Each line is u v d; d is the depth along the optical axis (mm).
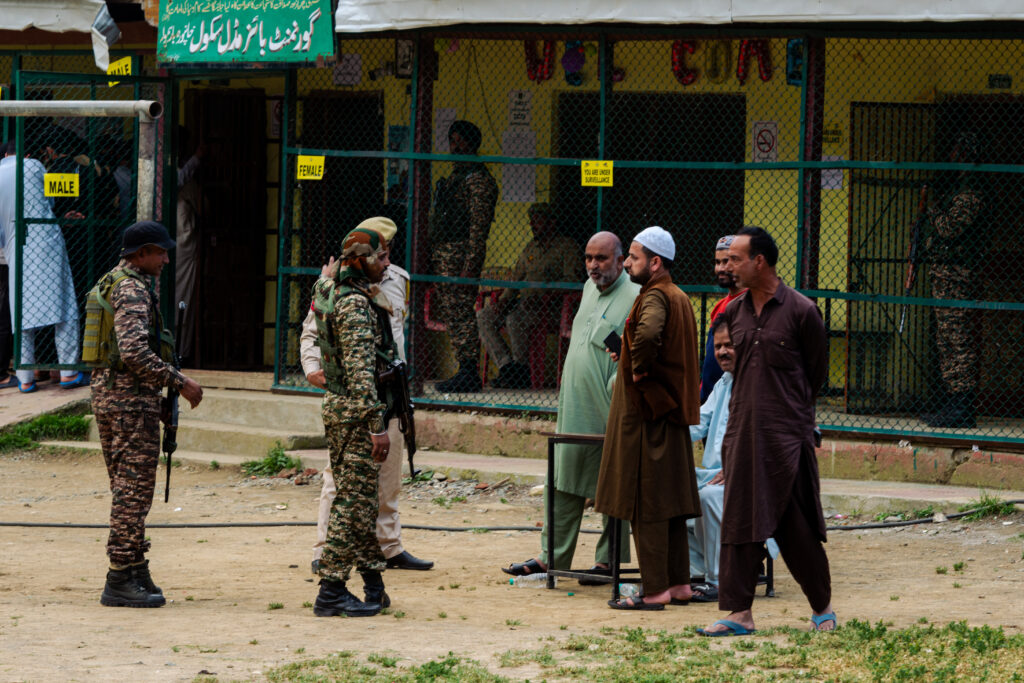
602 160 26844
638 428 17156
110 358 16922
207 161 34500
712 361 18828
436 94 31797
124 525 17016
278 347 30594
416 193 28859
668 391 16969
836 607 16984
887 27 25422
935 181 27594
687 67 30047
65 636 14852
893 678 12875
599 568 19359
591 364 18766
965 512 22625
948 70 28359
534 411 27969
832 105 29094
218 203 34500
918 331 28281
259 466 28125
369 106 32469
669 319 16906
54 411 31094
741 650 14289
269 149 34938
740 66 29672
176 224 31922
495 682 12750
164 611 16828
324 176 32000
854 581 18891
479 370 30453
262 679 12828
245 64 28969
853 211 28438
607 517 19328
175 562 20562
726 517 15062
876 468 25172
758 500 14773
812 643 14352
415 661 13805
